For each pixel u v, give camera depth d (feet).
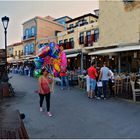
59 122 26.16
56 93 49.57
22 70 132.67
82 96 44.93
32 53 155.33
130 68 69.21
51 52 59.67
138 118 27.35
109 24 73.87
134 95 38.19
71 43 113.60
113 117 27.99
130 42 64.95
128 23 68.13
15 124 14.49
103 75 41.45
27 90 56.24
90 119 27.27
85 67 89.35
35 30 153.58
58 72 58.65
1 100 40.98
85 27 103.81
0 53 49.26
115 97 42.57
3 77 47.09
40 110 31.83
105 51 58.49
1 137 12.24
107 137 21.01
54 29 157.28
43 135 21.74
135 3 66.44
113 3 72.69
